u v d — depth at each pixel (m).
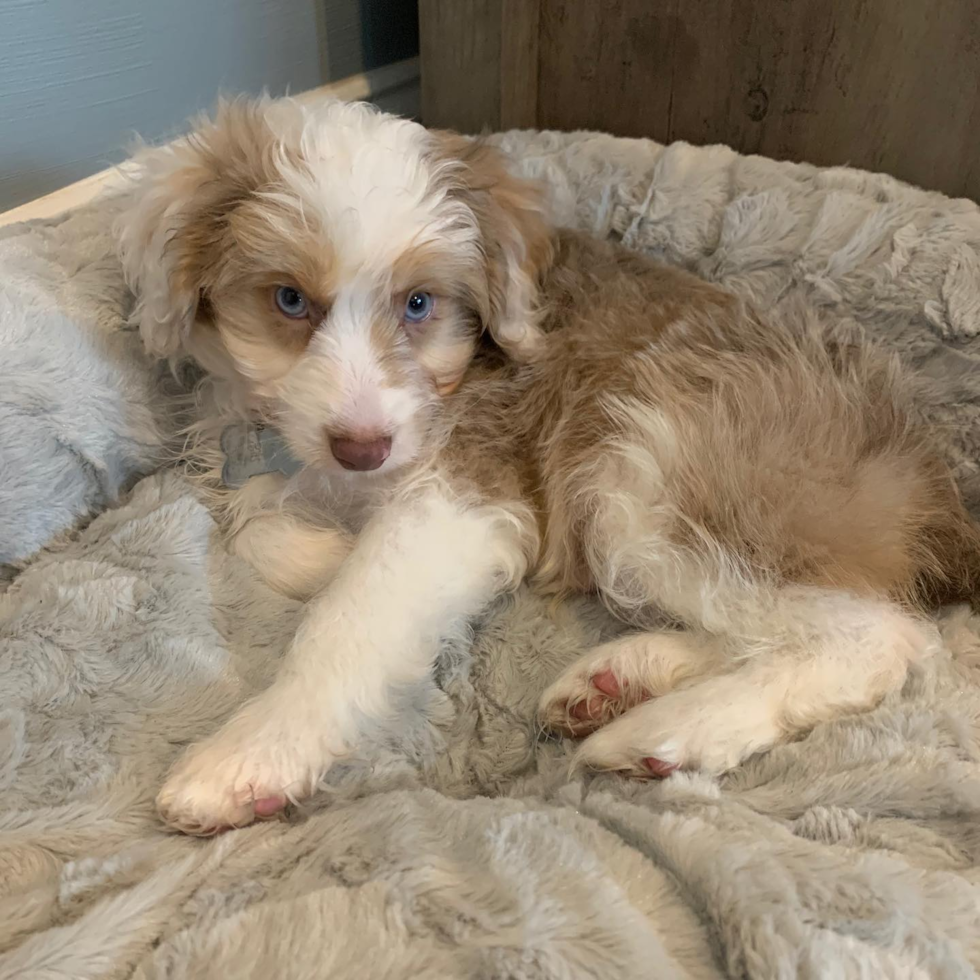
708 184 0.53
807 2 0.51
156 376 0.44
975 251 0.46
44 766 0.32
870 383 0.41
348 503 0.42
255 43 0.59
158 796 0.32
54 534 0.41
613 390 0.40
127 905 0.27
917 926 0.26
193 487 0.43
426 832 0.30
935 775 0.31
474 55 0.62
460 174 0.39
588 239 0.48
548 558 0.41
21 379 0.39
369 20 0.66
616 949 0.25
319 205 0.35
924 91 0.50
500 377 0.42
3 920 0.27
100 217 0.45
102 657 0.36
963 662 0.37
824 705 0.35
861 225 0.48
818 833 0.30
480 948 0.25
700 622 0.38
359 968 0.25
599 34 0.58
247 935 0.26
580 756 0.34
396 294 0.37
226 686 0.36
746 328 0.42
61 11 0.48
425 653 0.37
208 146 0.39
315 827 0.30
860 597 0.37
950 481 0.41
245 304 0.37
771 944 0.24
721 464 0.38
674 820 0.29
